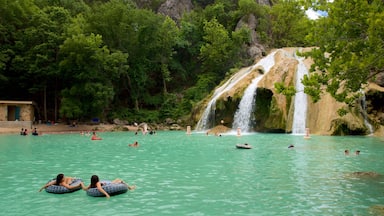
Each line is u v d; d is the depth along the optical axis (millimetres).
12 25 52719
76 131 44250
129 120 55406
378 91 36875
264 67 49281
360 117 36469
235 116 42906
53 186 11258
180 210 9133
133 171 15000
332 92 14195
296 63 45281
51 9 55500
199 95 57031
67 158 19234
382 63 12945
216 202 9891
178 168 15734
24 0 54594
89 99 49969
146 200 10164
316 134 37031
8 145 26453
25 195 10875
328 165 16406
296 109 40750
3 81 51281
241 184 12250
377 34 12359
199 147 24812
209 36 63156
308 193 10875
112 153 21500
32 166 16453
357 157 19094
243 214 8742
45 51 50031
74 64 49156
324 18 15117
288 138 32344
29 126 45125
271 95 41125
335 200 10039
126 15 59594
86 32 54875
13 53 50281
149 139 32250
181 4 84750
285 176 13711
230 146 25344
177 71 67562
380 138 31984
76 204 9789
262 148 23781
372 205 9500
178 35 67750
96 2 77812
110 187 10766
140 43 60312
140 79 59562
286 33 71062
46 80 52375
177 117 55062
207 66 65125
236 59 62375
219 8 73438
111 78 53344
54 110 55875
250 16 71125
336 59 14102
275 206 9438
